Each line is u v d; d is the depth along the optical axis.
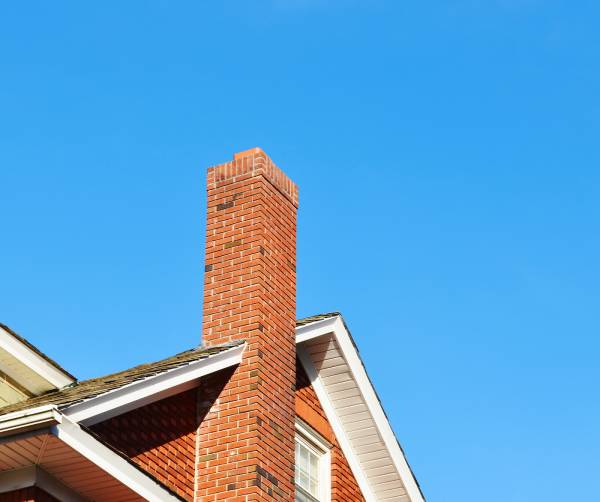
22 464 12.74
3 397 16.78
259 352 15.59
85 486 13.15
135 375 14.54
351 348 17.73
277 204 17.12
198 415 15.38
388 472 18.44
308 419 17.45
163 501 13.53
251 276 16.19
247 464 14.82
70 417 12.80
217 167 17.28
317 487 17.38
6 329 16.80
